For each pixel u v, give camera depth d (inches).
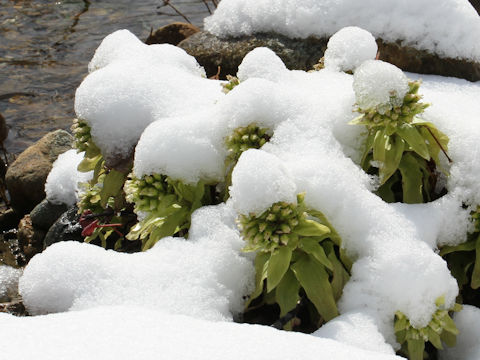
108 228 123.4
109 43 127.3
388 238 88.3
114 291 85.7
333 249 92.7
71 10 317.1
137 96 109.7
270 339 71.7
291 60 147.5
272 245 84.2
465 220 95.5
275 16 151.9
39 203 165.9
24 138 220.5
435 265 84.4
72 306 85.2
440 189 102.3
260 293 90.3
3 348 70.1
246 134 97.4
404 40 139.5
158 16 301.9
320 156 94.8
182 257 90.4
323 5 146.3
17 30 299.4
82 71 264.4
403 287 83.9
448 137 99.4
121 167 110.4
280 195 83.4
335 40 121.3
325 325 82.1
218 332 73.0
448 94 118.4
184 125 99.6
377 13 142.1
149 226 101.9
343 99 102.1
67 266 87.2
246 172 83.2
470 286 99.7
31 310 87.6
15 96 247.0
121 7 316.8
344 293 86.7
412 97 95.3
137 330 72.9
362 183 96.0
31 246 155.6
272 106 99.2
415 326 84.1
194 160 98.3
